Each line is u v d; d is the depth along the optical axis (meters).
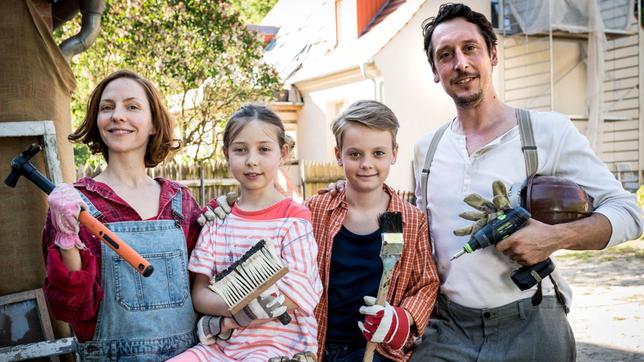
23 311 3.68
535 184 2.56
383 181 2.82
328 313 2.74
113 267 2.30
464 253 2.67
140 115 2.45
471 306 2.74
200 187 10.15
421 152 3.04
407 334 2.51
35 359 3.70
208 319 2.40
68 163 4.27
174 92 12.08
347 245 2.75
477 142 2.81
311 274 2.49
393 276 2.71
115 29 11.10
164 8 11.39
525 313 2.68
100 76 11.30
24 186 3.75
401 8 13.28
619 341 5.09
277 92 13.21
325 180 11.27
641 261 8.52
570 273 8.02
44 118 3.92
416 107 12.54
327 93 13.88
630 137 15.18
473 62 2.73
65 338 3.65
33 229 3.76
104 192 2.37
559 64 14.39
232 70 11.91
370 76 12.41
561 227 2.47
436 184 2.87
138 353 2.29
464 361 2.71
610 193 2.61
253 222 2.54
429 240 2.84
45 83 3.94
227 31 11.87
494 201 2.49
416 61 12.53
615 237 2.53
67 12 5.34
